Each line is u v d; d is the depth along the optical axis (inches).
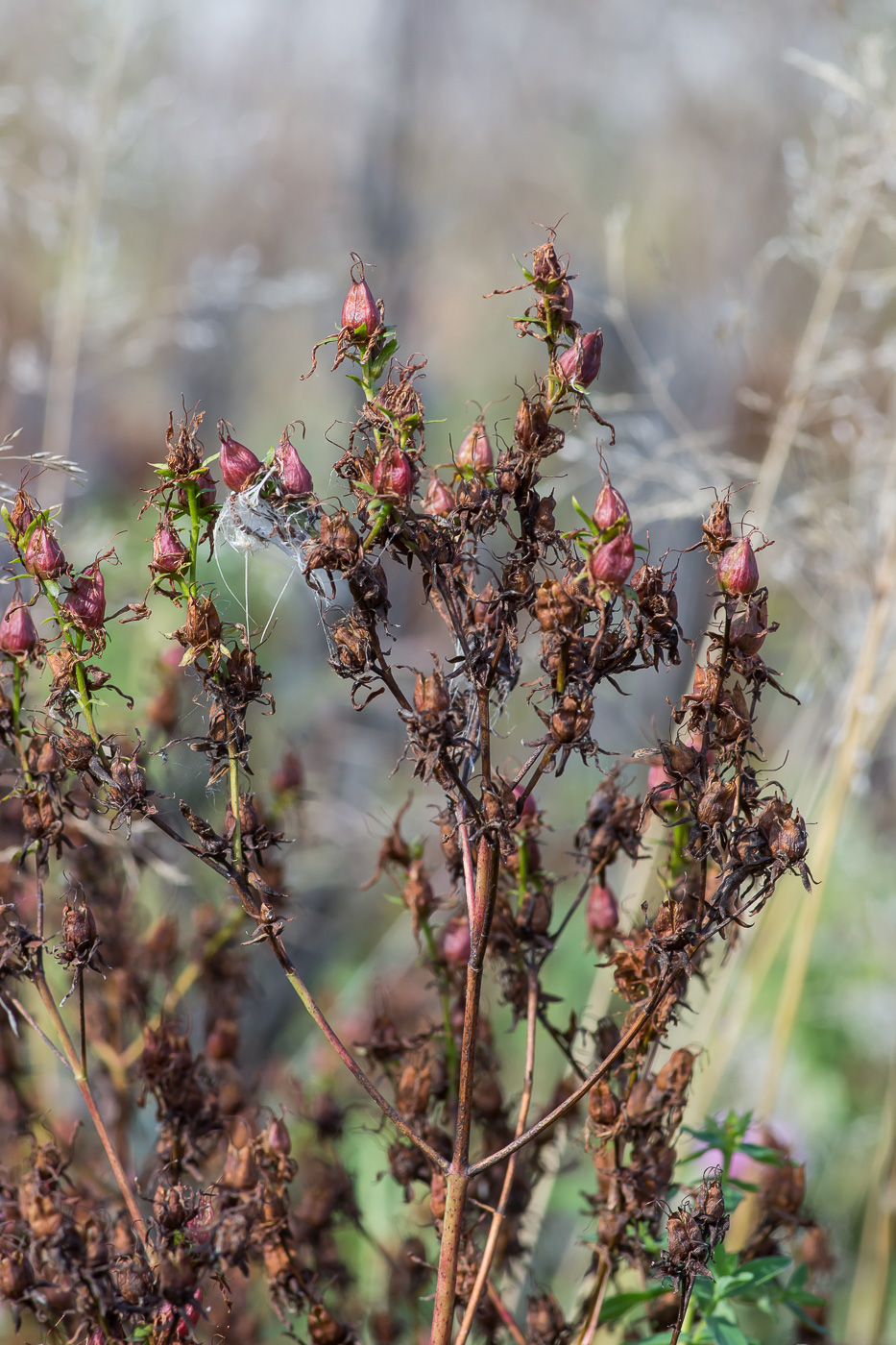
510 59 267.1
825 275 116.1
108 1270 50.8
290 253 229.5
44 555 48.6
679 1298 50.0
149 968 83.0
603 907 63.0
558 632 46.3
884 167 109.5
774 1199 69.7
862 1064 145.3
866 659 103.7
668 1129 61.8
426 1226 65.2
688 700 49.1
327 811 155.3
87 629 49.2
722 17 238.8
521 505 48.4
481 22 259.0
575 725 46.6
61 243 143.8
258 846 48.9
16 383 147.5
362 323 46.9
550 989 139.9
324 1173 73.2
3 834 81.9
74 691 50.1
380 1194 110.0
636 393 202.5
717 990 106.5
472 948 49.5
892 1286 113.8
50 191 141.0
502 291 47.3
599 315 195.8
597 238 259.8
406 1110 63.8
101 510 160.2
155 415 228.7
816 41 216.5
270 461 47.4
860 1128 137.2
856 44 116.0
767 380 138.3
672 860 58.9
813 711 126.5
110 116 137.6
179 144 183.5
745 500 118.7
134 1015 85.8
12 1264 51.3
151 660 94.3
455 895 62.7
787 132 229.9
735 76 235.3
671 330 205.8
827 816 103.0
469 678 50.2
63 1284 54.2
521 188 270.8
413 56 234.7
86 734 48.8
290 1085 97.8
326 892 167.8
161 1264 51.3
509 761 57.3
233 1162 57.4
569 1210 111.3
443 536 48.0
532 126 270.2
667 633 46.6
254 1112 80.0
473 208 270.4
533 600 48.6
